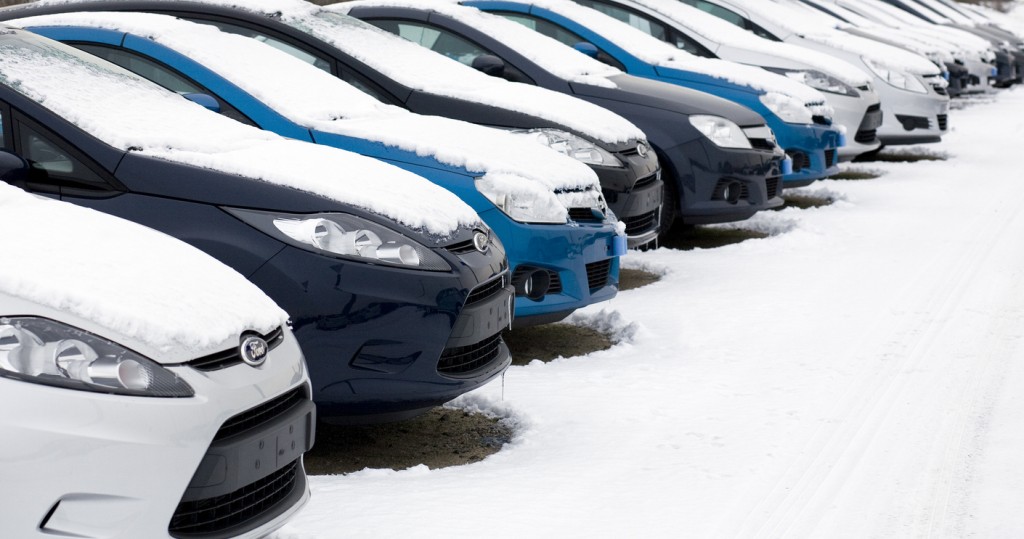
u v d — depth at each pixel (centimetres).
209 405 303
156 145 446
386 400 434
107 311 299
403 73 710
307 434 348
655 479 436
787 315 695
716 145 870
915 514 406
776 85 1066
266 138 500
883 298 742
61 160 434
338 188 442
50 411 278
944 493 425
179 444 295
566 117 715
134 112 469
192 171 433
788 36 1390
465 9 898
